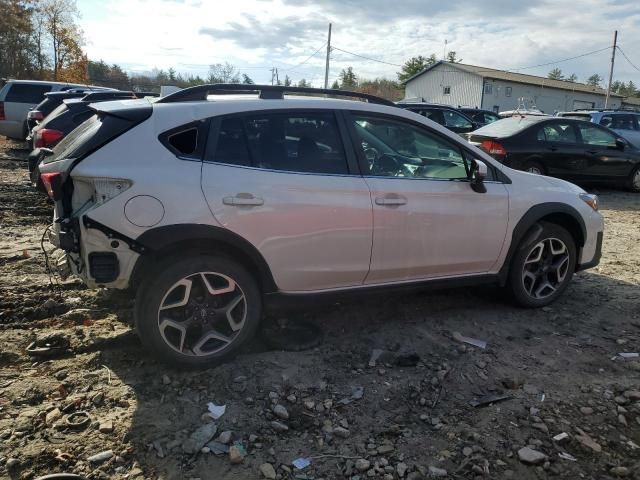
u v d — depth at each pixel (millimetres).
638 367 3693
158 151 3262
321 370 3545
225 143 3428
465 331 4203
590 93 58344
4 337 3789
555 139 10484
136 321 3307
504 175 4426
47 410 2980
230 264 3406
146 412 3014
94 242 3137
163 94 4227
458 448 2830
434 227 4004
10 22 46469
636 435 2984
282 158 3564
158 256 3299
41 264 5387
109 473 2555
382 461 2719
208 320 3439
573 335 4199
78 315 4176
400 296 4848
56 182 3193
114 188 3125
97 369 3441
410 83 59312
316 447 2816
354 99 4078
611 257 6426
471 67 56500
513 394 3340
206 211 3260
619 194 11578
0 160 12633
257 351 3748
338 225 3637
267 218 3416
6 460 2584
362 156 3811
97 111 3521
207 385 3295
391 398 3270
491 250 4316
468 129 13992
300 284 3654
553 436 2938
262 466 2639
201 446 2760
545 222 4609
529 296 4629
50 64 50938
